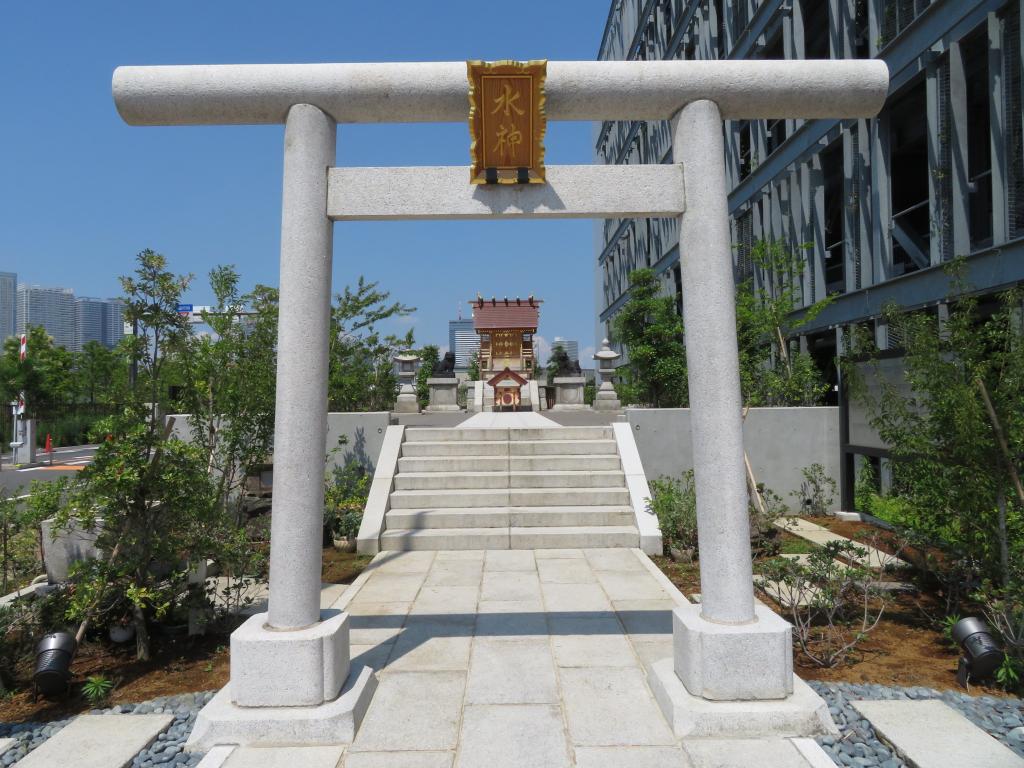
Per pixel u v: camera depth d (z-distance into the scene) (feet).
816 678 14.49
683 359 58.34
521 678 14.47
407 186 13.78
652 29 103.81
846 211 49.29
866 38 48.91
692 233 13.43
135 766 11.55
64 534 19.54
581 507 29.17
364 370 51.65
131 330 17.29
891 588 19.89
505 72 13.16
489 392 81.20
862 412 30.30
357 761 11.31
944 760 10.93
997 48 33.58
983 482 15.69
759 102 13.94
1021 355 15.43
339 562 25.86
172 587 16.79
